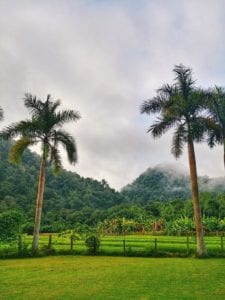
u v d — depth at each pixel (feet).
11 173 493.36
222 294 44.93
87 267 72.54
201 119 94.68
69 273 64.23
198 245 91.91
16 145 100.68
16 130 101.30
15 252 94.89
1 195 419.74
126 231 269.44
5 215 99.50
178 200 379.35
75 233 126.82
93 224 357.20
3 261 84.84
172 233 234.17
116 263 79.46
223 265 74.69
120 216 347.36
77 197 529.45
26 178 496.23
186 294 44.93
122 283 53.47
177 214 331.98
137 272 65.00
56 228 286.05
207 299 42.04
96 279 57.36
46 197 487.61
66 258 91.71
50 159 103.81
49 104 104.99
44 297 43.75
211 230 235.20
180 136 94.17
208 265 74.74
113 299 42.42
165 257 94.12
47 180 563.07
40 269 69.77
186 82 99.04
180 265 75.15
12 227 98.53
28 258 92.17
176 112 93.91
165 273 63.57
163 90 99.66
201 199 345.92
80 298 43.11
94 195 581.12
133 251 97.66
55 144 103.91
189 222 236.43
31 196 448.65
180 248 104.68
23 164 561.43
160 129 95.71
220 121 95.40
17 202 414.00
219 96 95.66
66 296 44.29
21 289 49.01
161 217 330.75
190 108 95.14
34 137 103.50
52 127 104.17
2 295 45.01
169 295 44.39
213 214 321.52
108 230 275.59
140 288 49.26
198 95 94.22
